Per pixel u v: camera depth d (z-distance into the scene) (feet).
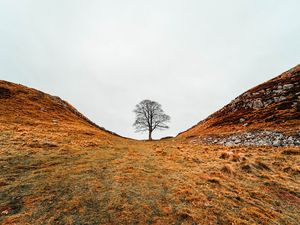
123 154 76.54
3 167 51.47
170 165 63.72
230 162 70.18
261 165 66.49
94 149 82.23
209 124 243.60
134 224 30.12
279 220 35.65
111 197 37.42
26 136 92.38
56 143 86.43
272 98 212.23
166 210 34.45
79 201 35.37
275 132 131.54
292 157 79.82
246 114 208.95
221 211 36.09
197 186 46.39
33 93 240.32
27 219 29.91
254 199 43.06
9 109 169.27
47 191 38.86
